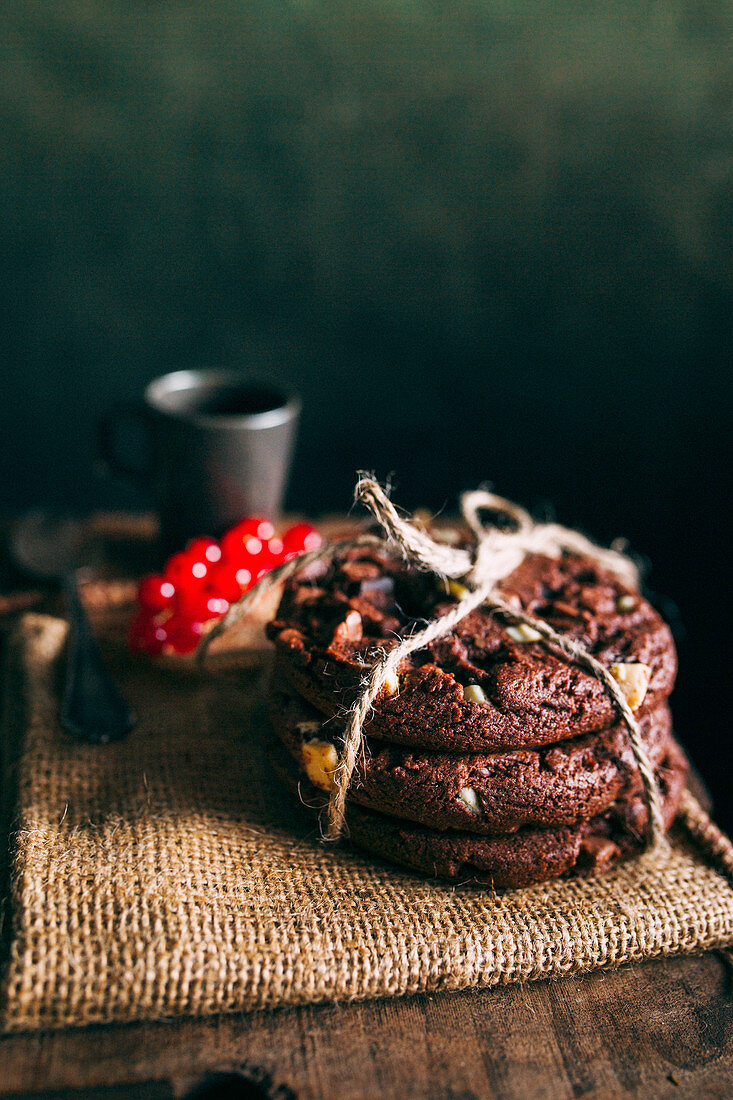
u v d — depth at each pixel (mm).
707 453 698
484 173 655
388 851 344
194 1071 310
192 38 616
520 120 639
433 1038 321
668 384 692
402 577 368
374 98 637
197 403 471
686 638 625
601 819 351
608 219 660
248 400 474
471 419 720
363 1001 327
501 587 368
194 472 446
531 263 677
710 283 662
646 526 707
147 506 728
